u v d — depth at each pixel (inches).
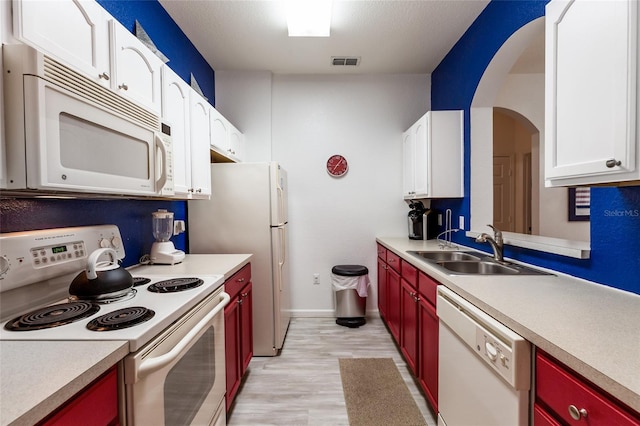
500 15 77.6
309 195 131.4
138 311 38.8
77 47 41.4
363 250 132.1
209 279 57.6
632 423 22.7
